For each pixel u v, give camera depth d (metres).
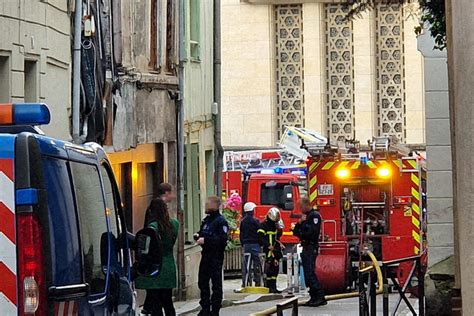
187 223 30.28
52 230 8.22
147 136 26.34
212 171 33.72
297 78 46.41
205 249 21.66
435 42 19.64
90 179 9.54
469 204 9.80
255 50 46.66
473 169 9.77
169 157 28.78
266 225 30.31
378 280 19.06
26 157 8.02
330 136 46.31
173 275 19.25
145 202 27.19
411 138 45.78
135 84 25.31
